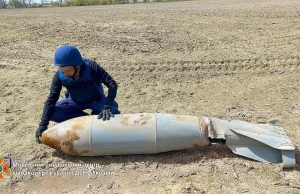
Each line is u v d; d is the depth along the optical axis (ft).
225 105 17.17
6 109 17.63
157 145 12.09
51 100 12.93
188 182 11.18
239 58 23.88
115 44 29.53
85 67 12.60
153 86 20.34
